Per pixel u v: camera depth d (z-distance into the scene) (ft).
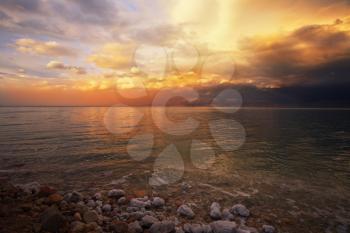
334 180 30.50
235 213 19.79
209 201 22.77
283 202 22.81
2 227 13.25
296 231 17.20
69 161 41.52
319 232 17.17
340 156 47.39
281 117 214.28
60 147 56.59
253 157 46.14
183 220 18.25
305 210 20.97
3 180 29.91
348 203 22.70
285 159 44.16
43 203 18.85
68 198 21.39
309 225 18.17
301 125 129.18
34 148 54.80
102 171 34.78
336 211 20.84
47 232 13.38
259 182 29.43
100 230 14.80
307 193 25.45
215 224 16.33
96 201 21.29
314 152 51.88
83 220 16.02
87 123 141.28
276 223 18.34
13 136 75.87
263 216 19.57
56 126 117.80
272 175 32.78
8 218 14.58
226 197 23.98
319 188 27.20
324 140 71.36
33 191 23.26
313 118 198.90
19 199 19.08
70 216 16.38
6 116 214.28
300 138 75.72
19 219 14.57
